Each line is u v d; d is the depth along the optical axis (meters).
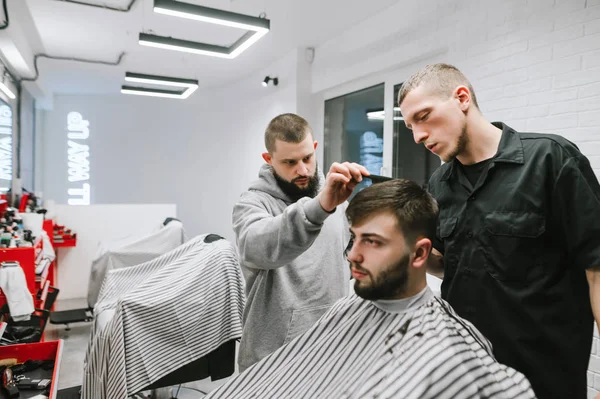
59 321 3.68
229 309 1.76
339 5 3.53
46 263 3.56
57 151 6.98
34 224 3.84
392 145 3.74
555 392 0.97
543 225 0.97
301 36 4.32
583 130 2.07
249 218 1.17
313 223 0.95
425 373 0.72
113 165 7.23
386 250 0.81
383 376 0.75
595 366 2.03
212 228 7.25
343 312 0.97
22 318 2.47
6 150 4.48
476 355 0.75
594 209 0.91
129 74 4.73
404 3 3.33
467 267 1.09
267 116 5.55
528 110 2.32
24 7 3.54
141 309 1.60
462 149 1.05
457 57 2.80
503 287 1.01
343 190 0.93
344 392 0.83
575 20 2.08
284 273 1.24
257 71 5.75
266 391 0.93
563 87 2.14
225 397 0.95
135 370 1.56
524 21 2.33
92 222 5.14
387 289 0.83
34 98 6.24
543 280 0.98
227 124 6.80
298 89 4.73
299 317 1.22
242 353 1.31
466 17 2.71
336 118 4.60
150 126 7.35
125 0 3.44
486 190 1.06
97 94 7.10
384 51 3.59
